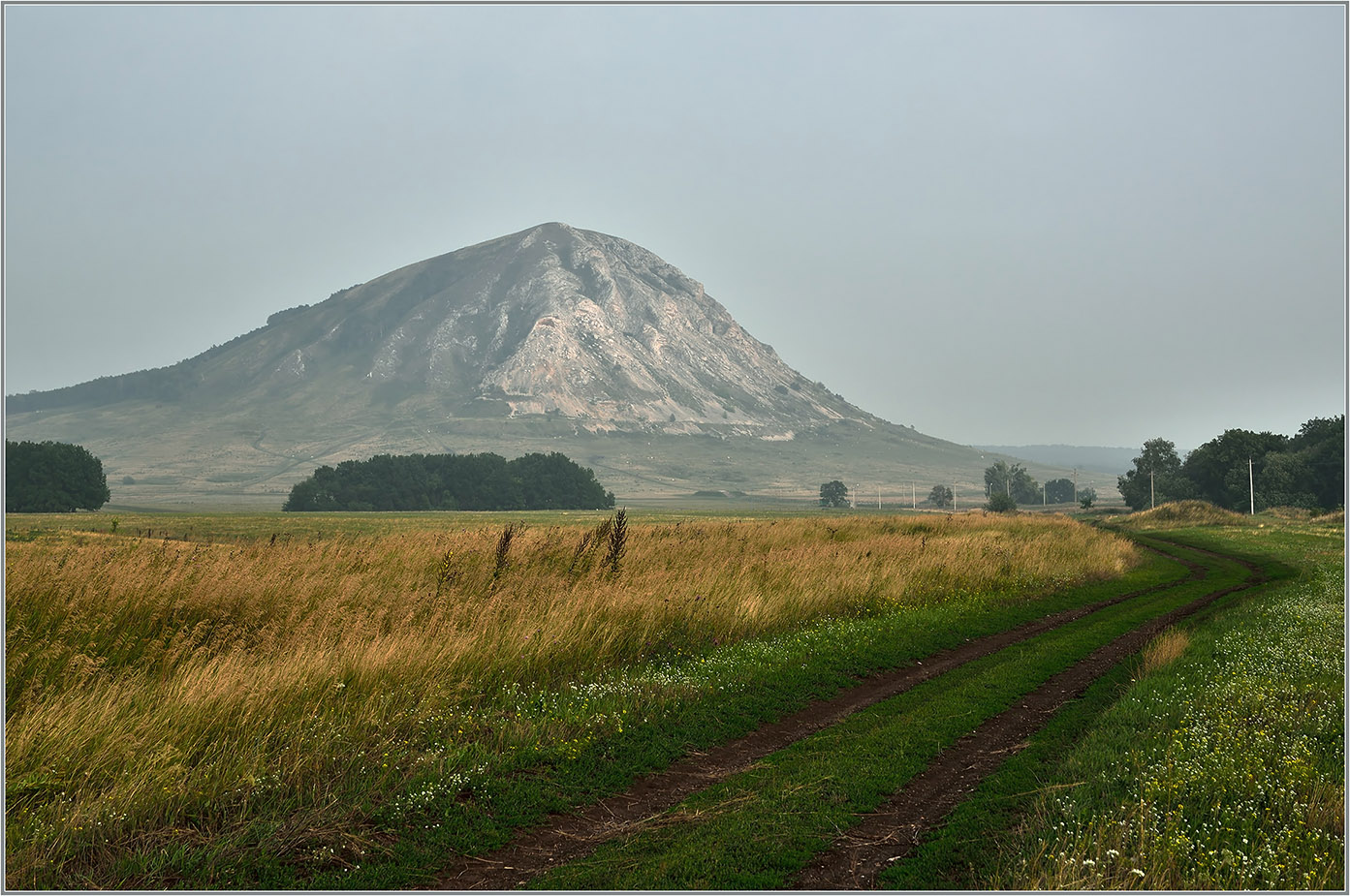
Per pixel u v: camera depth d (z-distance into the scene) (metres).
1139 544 46.59
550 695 11.27
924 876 6.78
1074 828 7.30
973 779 8.99
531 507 179.75
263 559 17.50
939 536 39.09
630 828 7.78
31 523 84.19
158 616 12.66
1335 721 10.23
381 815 7.82
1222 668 13.03
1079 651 15.44
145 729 8.54
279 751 8.68
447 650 11.60
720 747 10.07
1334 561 32.59
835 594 18.38
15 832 6.95
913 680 13.29
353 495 165.38
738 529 34.00
